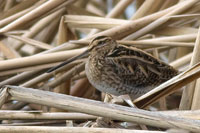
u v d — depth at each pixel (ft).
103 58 33.63
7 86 23.91
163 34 36.17
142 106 26.43
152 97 26.05
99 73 33.65
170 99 36.60
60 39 37.24
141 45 35.04
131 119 22.43
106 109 22.72
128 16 56.13
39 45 35.99
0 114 24.20
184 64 37.06
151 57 34.47
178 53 42.55
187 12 35.60
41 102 23.38
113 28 34.14
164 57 49.93
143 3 38.47
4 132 21.95
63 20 37.32
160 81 34.47
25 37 36.29
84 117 25.82
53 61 32.32
